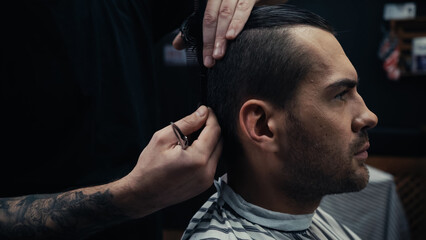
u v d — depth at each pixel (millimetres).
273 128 802
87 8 1037
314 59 776
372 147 3828
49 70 992
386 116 4273
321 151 785
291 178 816
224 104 854
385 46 4043
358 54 4230
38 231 811
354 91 815
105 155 1065
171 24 1228
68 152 1021
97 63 1049
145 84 1190
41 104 996
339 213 1841
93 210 799
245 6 851
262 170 837
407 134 3766
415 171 2967
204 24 871
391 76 4043
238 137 848
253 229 837
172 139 768
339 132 784
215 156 812
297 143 789
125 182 782
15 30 966
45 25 979
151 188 763
